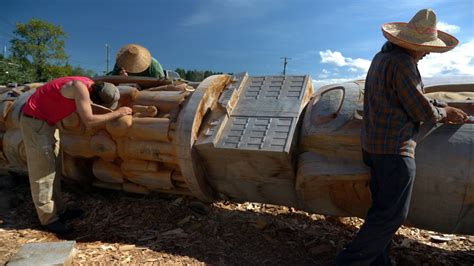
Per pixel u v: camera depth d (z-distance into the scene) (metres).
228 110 3.63
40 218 3.52
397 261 3.28
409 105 2.40
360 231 2.64
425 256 3.40
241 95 3.85
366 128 2.59
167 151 3.64
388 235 2.58
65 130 3.93
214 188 3.90
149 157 3.77
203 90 3.65
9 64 27.73
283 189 3.53
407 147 2.47
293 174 3.35
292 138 3.24
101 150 3.91
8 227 3.65
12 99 4.57
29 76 28.72
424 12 2.44
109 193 4.55
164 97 3.87
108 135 3.87
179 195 4.29
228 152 3.38
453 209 2.86
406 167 2.45
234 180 3.68
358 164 3.02
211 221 3.78
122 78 4.39
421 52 2.51
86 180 4.38
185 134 3.46
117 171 4.09
